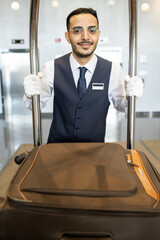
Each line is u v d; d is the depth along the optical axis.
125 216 0.48
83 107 1.19
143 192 0.54
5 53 5.93
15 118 5.63
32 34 0.84
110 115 5.73
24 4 5.59
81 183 0.55
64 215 0.48
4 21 5.70
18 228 0.51
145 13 5.64
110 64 1.20
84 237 0.49
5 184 2.29
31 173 0.61
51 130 1.30
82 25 0.94
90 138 1.23
